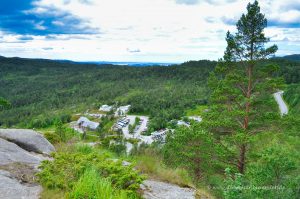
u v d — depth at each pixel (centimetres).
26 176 658
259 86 2362
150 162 922
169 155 1980
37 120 15962
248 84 2456
